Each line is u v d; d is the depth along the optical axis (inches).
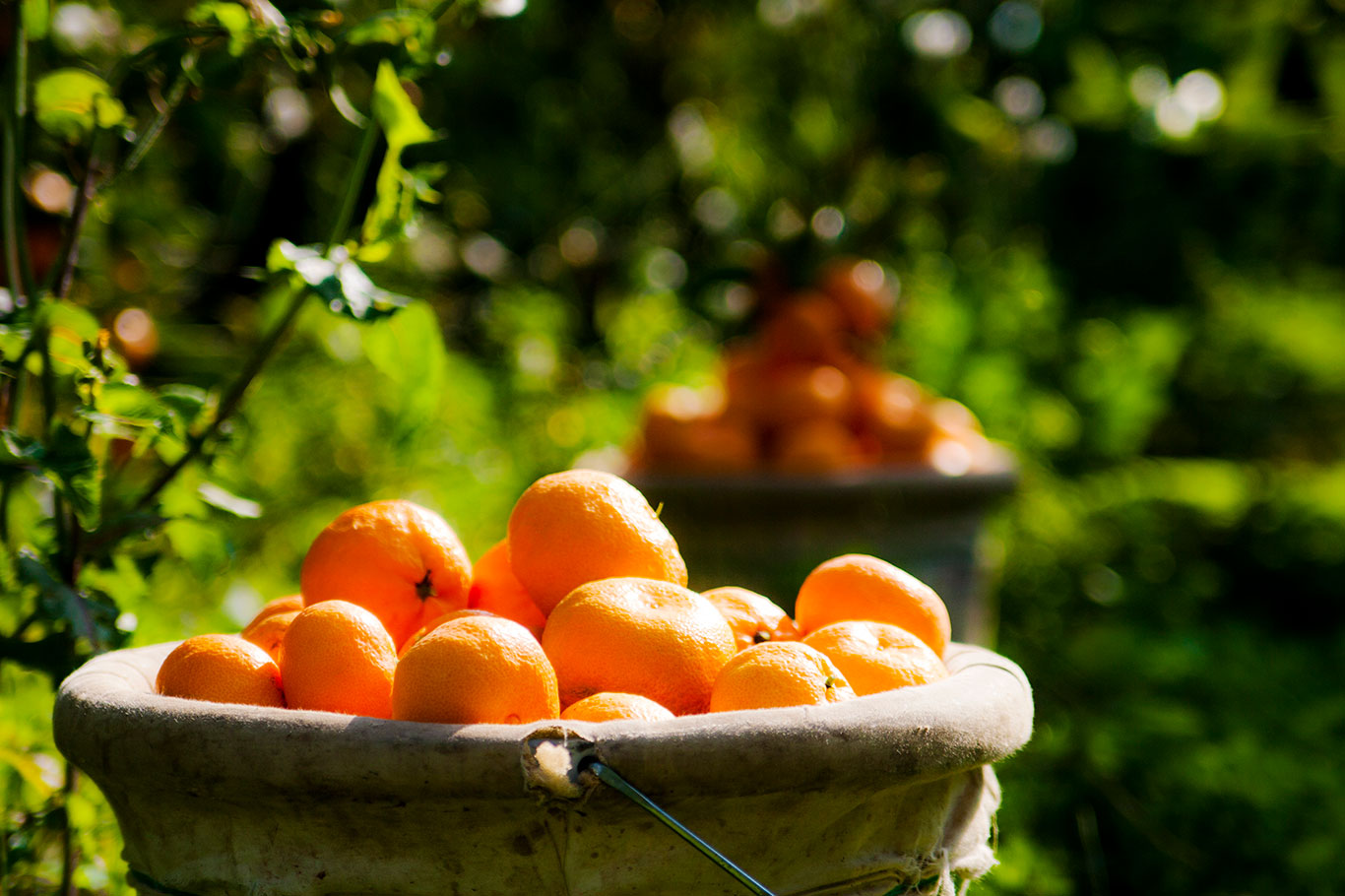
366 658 39.2
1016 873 75.0
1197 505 171.6
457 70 141.9
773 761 33.1
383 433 115.6
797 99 165.9
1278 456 201.5
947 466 114.0
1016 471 116.9
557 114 163.2
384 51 59.3
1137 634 128.4
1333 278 206.4
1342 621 178.1
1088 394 162.4
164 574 85.7
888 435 115.7
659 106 172.2
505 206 160.1
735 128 171.8
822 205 164.6
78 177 58.5
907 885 39.2
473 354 156.1
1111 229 193.3
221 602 85.1
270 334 58.5
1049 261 191.6
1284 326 189.9
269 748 33.4
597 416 138.9
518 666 35.9
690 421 114.8
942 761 36.0
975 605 113.0
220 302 134.6
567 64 160.7
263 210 138.2
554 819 34.0
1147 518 161.6
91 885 57.7
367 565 45.6
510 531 46.3
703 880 35.4
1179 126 185.5
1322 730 109.4
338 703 38.8
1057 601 142.9
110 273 108.3
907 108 161.3
